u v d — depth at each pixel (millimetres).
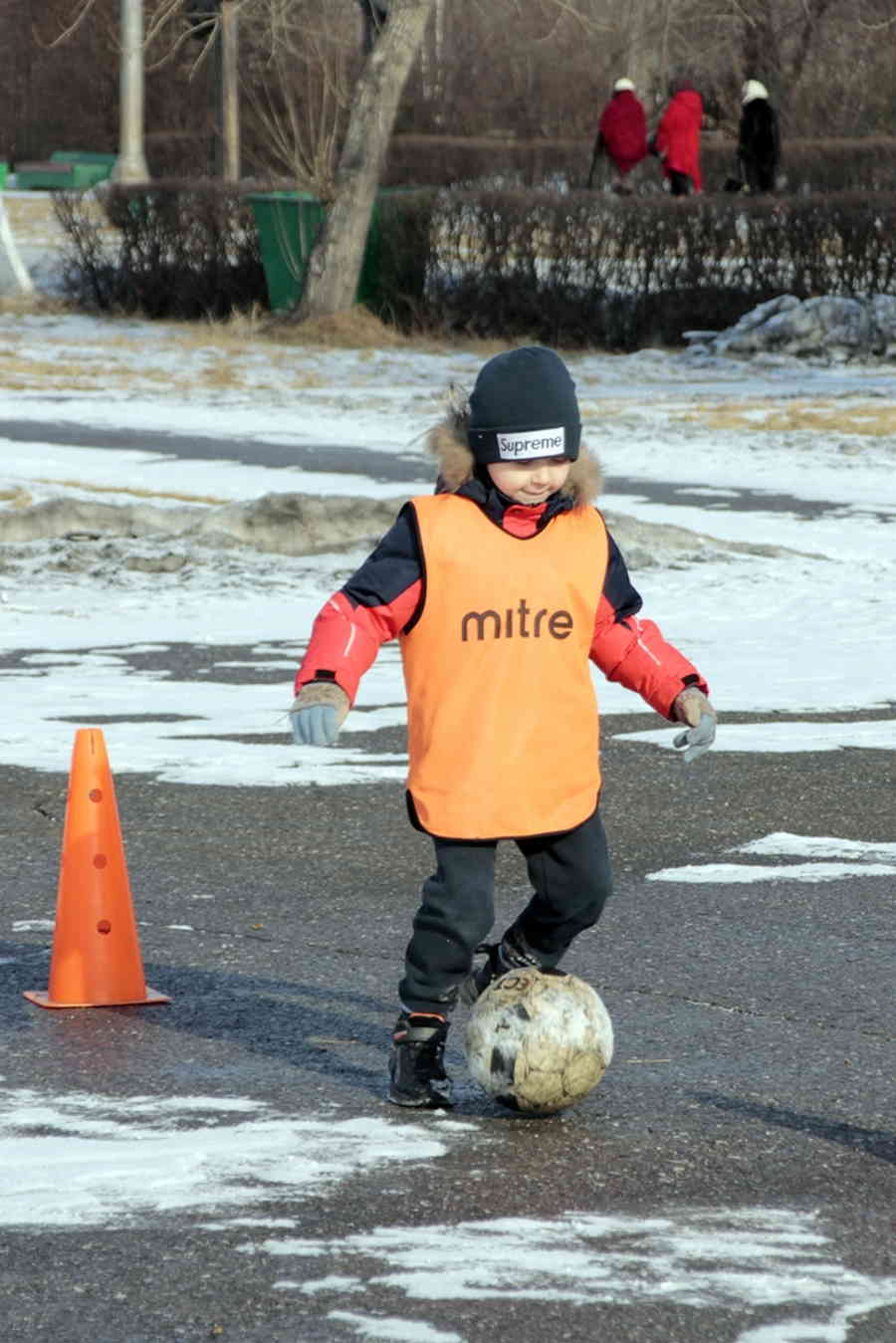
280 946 23828
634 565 54469
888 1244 15266
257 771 32875
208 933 24344
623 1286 14375
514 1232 15344
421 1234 15250
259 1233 15227
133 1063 19531
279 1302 14055
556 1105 17891
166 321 135125
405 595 17547
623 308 124375
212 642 44875
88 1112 18031
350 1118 18000
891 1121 18188
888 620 47375
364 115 126062
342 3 145250
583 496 17938
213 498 64312
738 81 182375
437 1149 17203
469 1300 14109
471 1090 18969
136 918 24953
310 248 128875
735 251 123000
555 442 17422
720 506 64938
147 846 28359
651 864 27750
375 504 59062
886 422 87562
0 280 143125
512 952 19016
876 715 37438
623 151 143500
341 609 17438
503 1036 17797
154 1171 16516
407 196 127438
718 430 84625
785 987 22297
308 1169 16625
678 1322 13820
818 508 65188
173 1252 14867
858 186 141125
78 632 46031
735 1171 16828
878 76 183625
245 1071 19344
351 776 32750
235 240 135000
